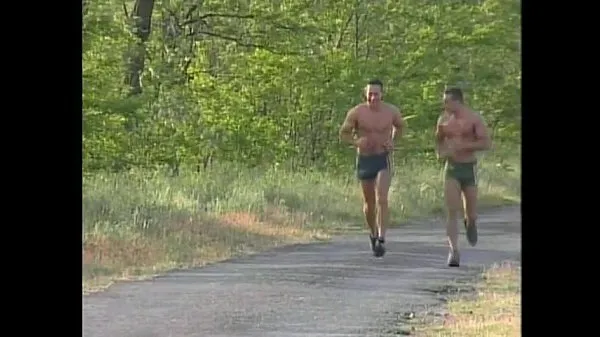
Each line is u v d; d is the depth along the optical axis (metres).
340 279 28.00
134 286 26.80
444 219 46.66
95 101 49.84
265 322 22.03
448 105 31.14
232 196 43.62
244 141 58.66
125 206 38.41
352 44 65.12
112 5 53.59
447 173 31.09
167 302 24.62
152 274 28.92
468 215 31.78
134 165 51.56
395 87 63.69
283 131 60.41
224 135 58.59
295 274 29.00
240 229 37.78
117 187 41.91
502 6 65.44
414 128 62.25
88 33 50.53
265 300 24.69
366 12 65.00
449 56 65.50
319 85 61.53
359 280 27.81
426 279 27.88
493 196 54.66
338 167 59.50
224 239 35.47
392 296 25.30
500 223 43.88
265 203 42.91
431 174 54.66
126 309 23.50
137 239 32.66
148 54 57.78
